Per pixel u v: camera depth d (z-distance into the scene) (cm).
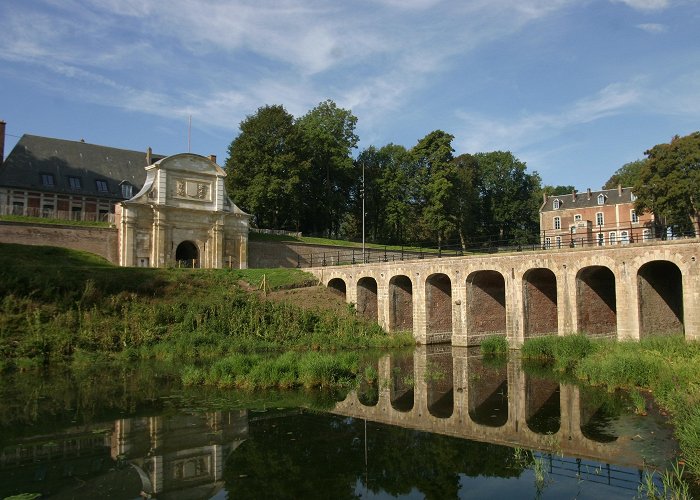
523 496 943
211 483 1005
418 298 3384
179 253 4719
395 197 6556
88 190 5294
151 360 2380
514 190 7544
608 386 1781
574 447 1201
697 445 1061
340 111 6575
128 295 2941
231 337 2798
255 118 5509
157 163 4244
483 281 3306
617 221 6372
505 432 1330
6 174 4866
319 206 6303
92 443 1225
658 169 4612
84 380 1947
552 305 3112
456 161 7219
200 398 1681
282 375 1895
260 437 1284
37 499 922
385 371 2261
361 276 3675
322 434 1317
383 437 1295
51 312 2620
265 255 4909
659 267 2630
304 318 3194
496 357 2675
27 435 1280
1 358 2238
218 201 4559
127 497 930
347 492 970
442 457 1156
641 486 962
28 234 3878
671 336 2270
